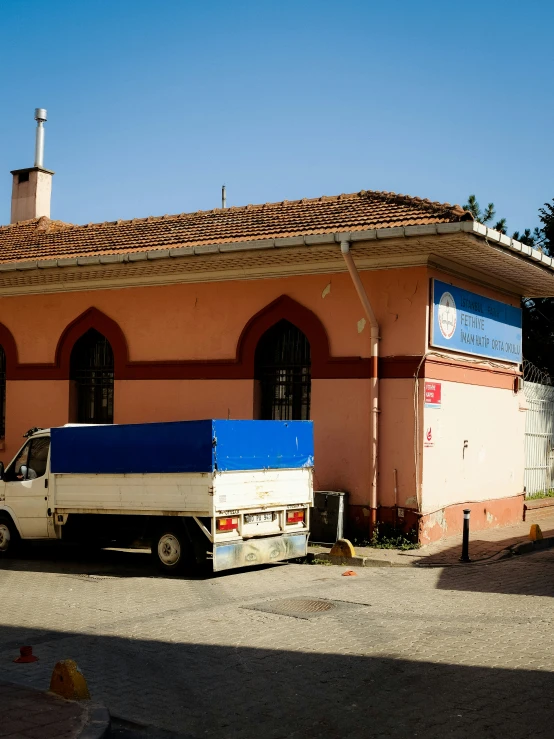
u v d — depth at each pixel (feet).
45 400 59.16
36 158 77.15
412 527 45.37
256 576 38.83
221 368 52.31
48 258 55.77
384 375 46.70
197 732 19.25
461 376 49.85
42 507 43.14
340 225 46.57
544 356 83.71
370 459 46.60
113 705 21.03
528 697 20.99
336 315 48.55
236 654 25.29
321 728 19.29
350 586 36.06
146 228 60.03
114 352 56.39
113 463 40.50
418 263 45.93
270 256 47.57
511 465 56.59
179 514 38.17
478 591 34.63
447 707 20.39
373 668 23.59
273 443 40.01
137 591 35.58
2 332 61.26
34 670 23.90
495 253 45.11
